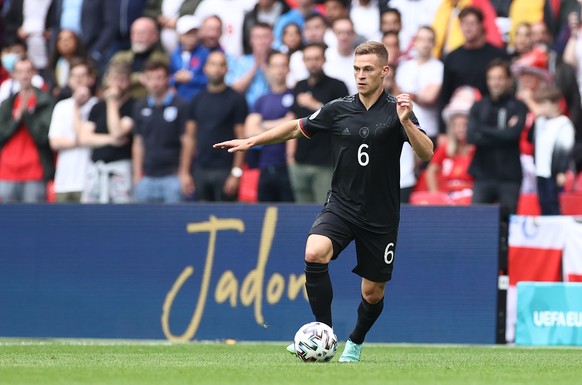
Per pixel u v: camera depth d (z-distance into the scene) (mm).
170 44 57000
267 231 39906
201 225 40469
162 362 26266
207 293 40250
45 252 41750
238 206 40188
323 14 55594
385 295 39156
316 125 25766
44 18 62219
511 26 54562
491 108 46188
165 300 40594
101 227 41250
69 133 51812
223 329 40031
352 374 21719
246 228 40062
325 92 47812
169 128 50156
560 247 39156
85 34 59750
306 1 55500
